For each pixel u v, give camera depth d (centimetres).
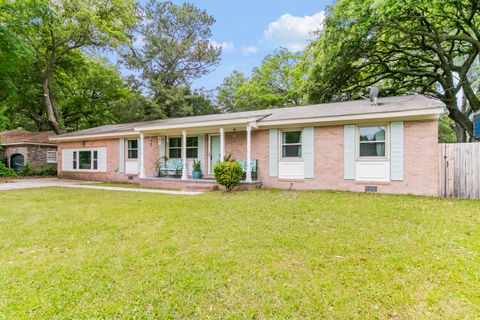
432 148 786
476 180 738
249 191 934
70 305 247
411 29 1212
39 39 1945
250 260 337
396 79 1523
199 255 355
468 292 257
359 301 247
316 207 625
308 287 272
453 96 1333
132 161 1394
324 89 1426
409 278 286
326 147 943
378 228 455
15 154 1984
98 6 1902
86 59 2306
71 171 1634
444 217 512
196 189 1033
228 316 230
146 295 262
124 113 2209
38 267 326
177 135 1291
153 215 581
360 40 1210
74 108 2616
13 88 1709
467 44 1305
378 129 865
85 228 488
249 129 991
